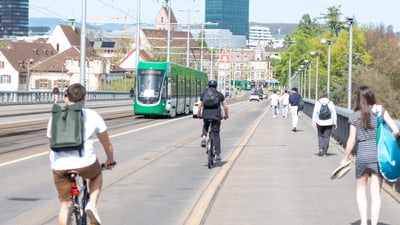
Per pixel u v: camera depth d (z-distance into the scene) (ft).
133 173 61.62
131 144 94.43
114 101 326.44
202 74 247.91
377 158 33.47
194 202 45.57
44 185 52.42
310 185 53.01
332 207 42.91
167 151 84.28
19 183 53.47
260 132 123.54
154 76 176.14
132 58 494.59
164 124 149.48
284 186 52.44
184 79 204.23
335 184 53.52
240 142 99.14
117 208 43.06
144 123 152.56
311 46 430.20
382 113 33.83
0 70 467.11
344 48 408.67
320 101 77.15
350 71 119.44
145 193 49.47
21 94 240.32
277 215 40.14
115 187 52.44
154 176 59.52
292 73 545.44
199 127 139.03
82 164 28.17
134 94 177.17
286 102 199.11
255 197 47.01
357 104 34.27
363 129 33.91
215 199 46.14
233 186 52.47
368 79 333.83
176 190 51.06
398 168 33.40
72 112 28.09
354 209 42.16
